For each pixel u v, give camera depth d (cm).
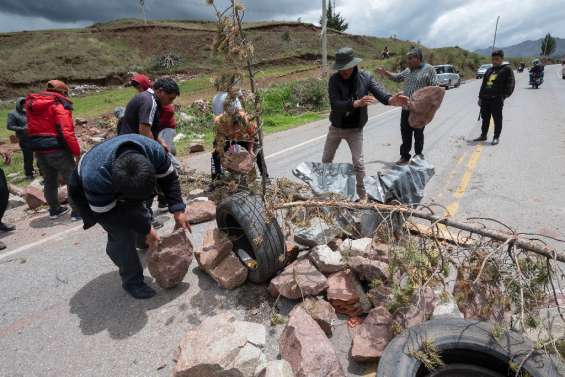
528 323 236
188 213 471
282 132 1135
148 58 4422
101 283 354
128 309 310
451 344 222
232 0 289
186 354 217
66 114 475
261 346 233
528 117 1102
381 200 330
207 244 352
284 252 313
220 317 245
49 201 529
